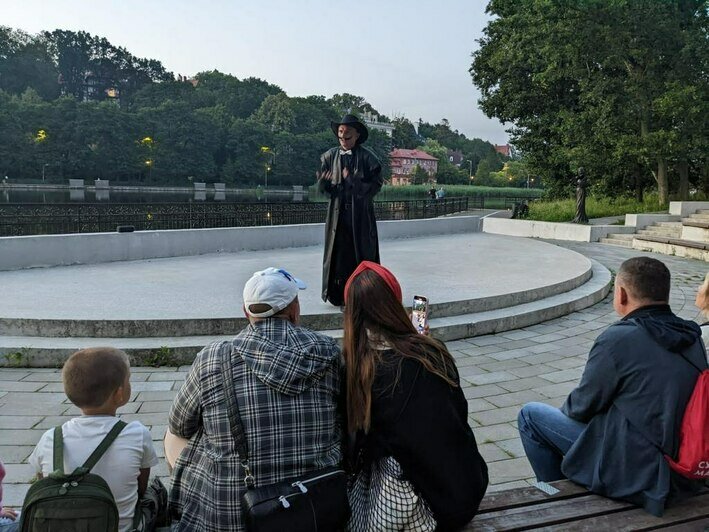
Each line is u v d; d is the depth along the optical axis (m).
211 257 11.09
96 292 7.11
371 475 1.83
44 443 1.90
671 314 2.17
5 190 64.25
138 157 81.12
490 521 2.06
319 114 118.38
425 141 172.75
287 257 11.19
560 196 32.22
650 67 21.61
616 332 2.12
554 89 26.31
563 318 7.27
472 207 36.28
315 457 1.74
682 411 2.01
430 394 1.72
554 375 5.04
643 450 2.06
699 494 2.26
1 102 73.69
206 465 1.78
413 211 22.67
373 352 1.76
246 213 16.50
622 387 2.10
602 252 15.15
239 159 92.06
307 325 5.91
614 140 21.55
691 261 13.32
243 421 1.69
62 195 58.59
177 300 6.60
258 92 131.75
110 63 119.50
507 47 25.36
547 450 2.64
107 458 1.87
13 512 2.22
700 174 28.44
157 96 111.19
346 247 5.94
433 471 1.73
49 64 109.31
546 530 2.01
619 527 2.03
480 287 7.71
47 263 9.44
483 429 3.89
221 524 1.70
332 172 5.84
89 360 1.92
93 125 76.50
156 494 2.16
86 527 1.59
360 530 1.78
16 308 6.03
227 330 5.56
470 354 5.64
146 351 5.05
